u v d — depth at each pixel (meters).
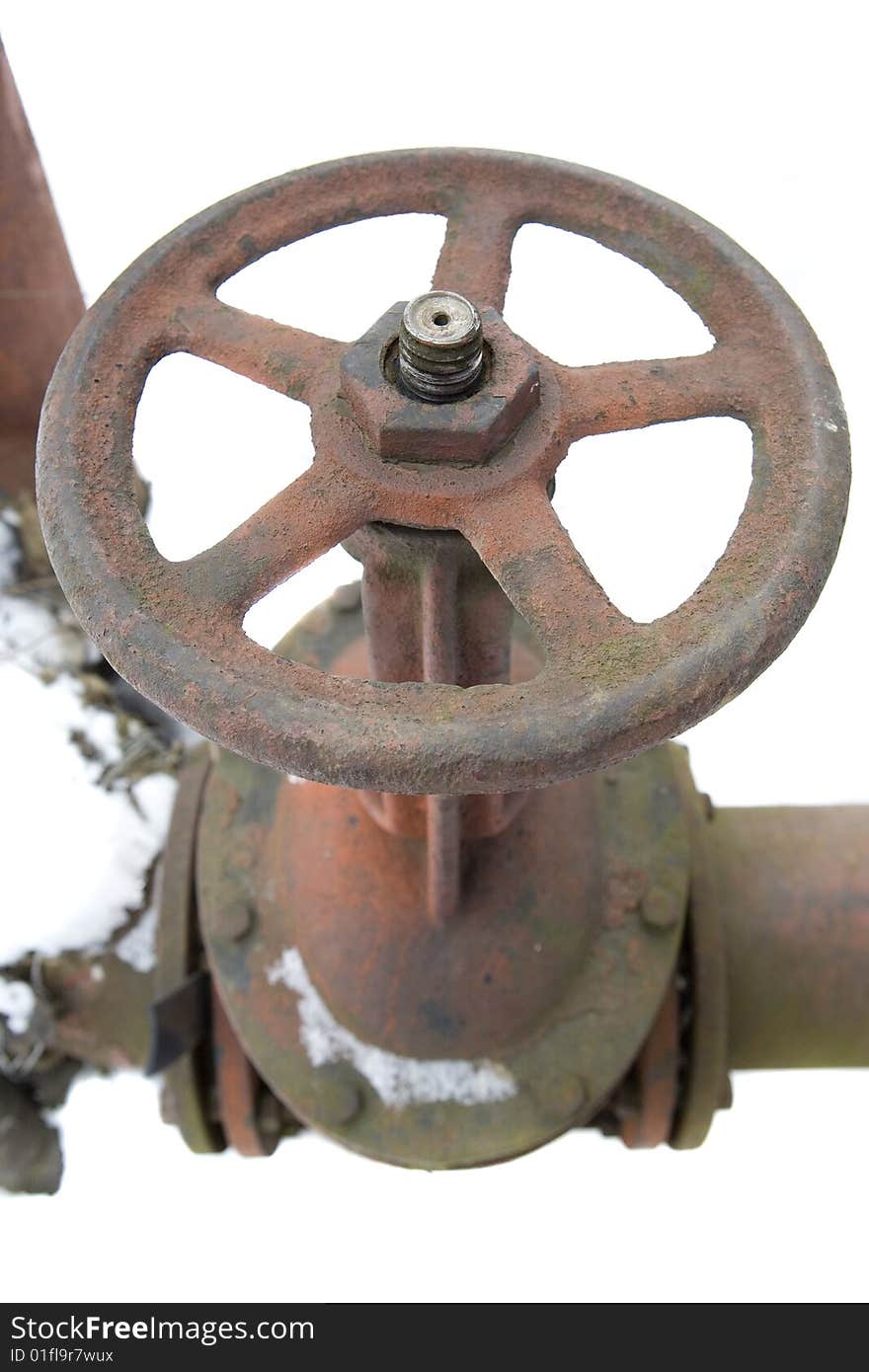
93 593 0.77
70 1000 1.12
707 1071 1.06
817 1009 1.09
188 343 0.85
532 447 0.80
